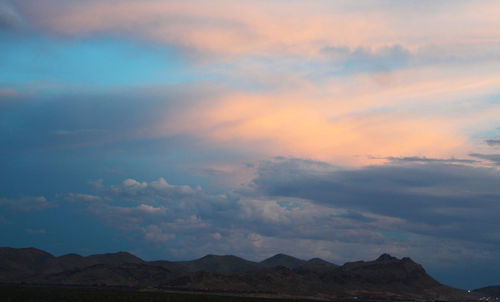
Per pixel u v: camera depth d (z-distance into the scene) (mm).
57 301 124562
